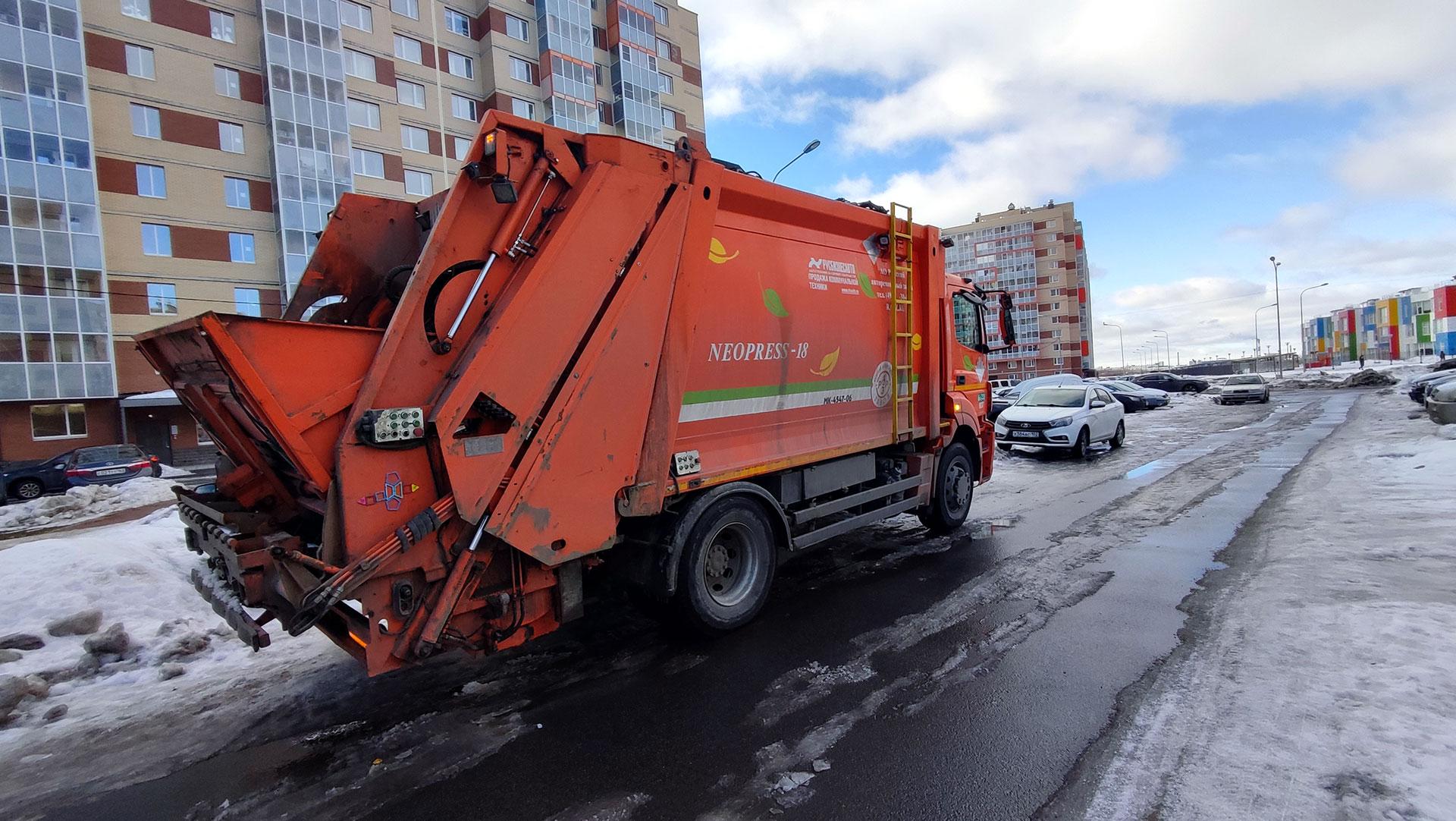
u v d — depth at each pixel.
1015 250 94.00
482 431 3.47
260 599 3.38
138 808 3.02
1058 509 8.73
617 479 3.98
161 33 30.25
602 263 3.87
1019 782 2.90
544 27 43.06
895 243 6.21
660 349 4.18
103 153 28.91
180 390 4.29
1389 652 3.75
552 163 3.68
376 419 3.10
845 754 3.19
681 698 3.83
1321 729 3.06
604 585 4.72
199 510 4.18
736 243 4.78
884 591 5.57
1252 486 9.78
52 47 27.33
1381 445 12.10
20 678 4.10
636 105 48.53
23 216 26.92
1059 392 15.74
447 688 4.06
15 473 17.91
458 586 3.41
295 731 3.63
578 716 3.66
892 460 6.63
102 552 5.95
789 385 5.23
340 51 34.69
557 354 3.68
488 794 3.00
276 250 33.19
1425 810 2.46
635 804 2.88
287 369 2.99
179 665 4.50
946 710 3.55
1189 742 3.07
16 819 2.98
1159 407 33.16
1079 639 4.39
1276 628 4.28
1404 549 5.75
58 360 27.61
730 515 4.71
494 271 3.52
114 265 29.11
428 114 39.34
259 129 32.88
